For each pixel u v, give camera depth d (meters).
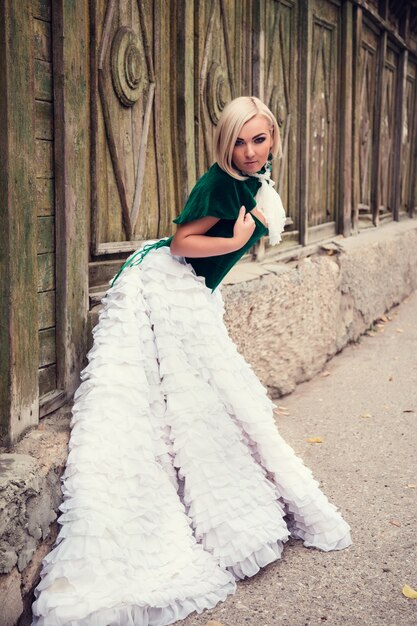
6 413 2.57
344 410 4.72
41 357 2.90
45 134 2.84
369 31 7.87
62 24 2.82
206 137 4.48
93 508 2.44
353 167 7.38
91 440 2.57
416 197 10.80
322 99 6.59
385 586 2.68
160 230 4.01
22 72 2.55
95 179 3.32
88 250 3.35
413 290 8.84
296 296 5.11
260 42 5.05
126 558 2.42
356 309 6.46
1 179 2.51
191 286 2.87
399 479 3.65
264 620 2.48
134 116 3.70
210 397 2.80
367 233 7.84
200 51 4.31
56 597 2.30
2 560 2.16
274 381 4.89
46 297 2.91
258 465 2.88
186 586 2.51
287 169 5.89
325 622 2.47
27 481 2.31
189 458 2.70
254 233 2.86
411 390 5.13
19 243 2.58
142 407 2.66
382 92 8.40
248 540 2.65
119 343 2.74
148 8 3.78
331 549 2.92
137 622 2.36
